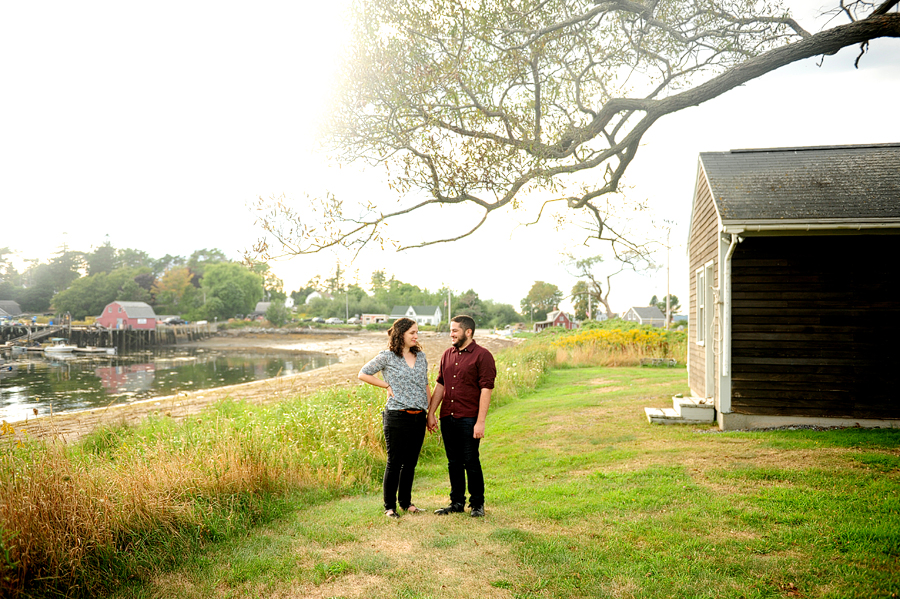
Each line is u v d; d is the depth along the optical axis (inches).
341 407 373.1
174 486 180.9
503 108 253.0
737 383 307.6
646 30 290.2
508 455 296.5
